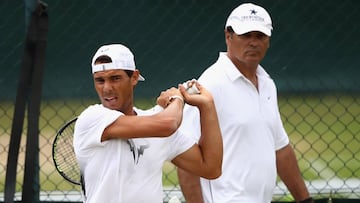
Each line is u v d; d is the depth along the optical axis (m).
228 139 15.57
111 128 12.41
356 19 24.73
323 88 27.19
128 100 12.90
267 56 26.12
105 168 12.48
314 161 27.67
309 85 26.94
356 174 27.66
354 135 27.94
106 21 23.75
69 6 23.48
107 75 12.62
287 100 27.91
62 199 21.00
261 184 15.64
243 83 15.73
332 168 28.05
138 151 12.54
